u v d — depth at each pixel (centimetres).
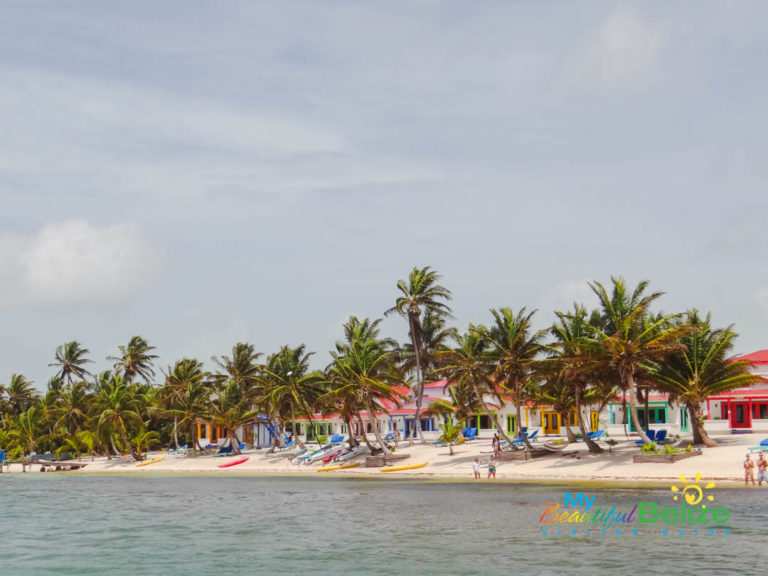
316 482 7531
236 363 11312
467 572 2978
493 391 8075
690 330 6262
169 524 4538
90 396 12888
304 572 3058
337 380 8794
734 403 8569
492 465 7094
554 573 2928
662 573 2875
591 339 6581
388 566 3127
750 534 3647
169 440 13388
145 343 14325
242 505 5503
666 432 7612
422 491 6091
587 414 9731
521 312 7588
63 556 3531
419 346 10838
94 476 10025
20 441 13025
